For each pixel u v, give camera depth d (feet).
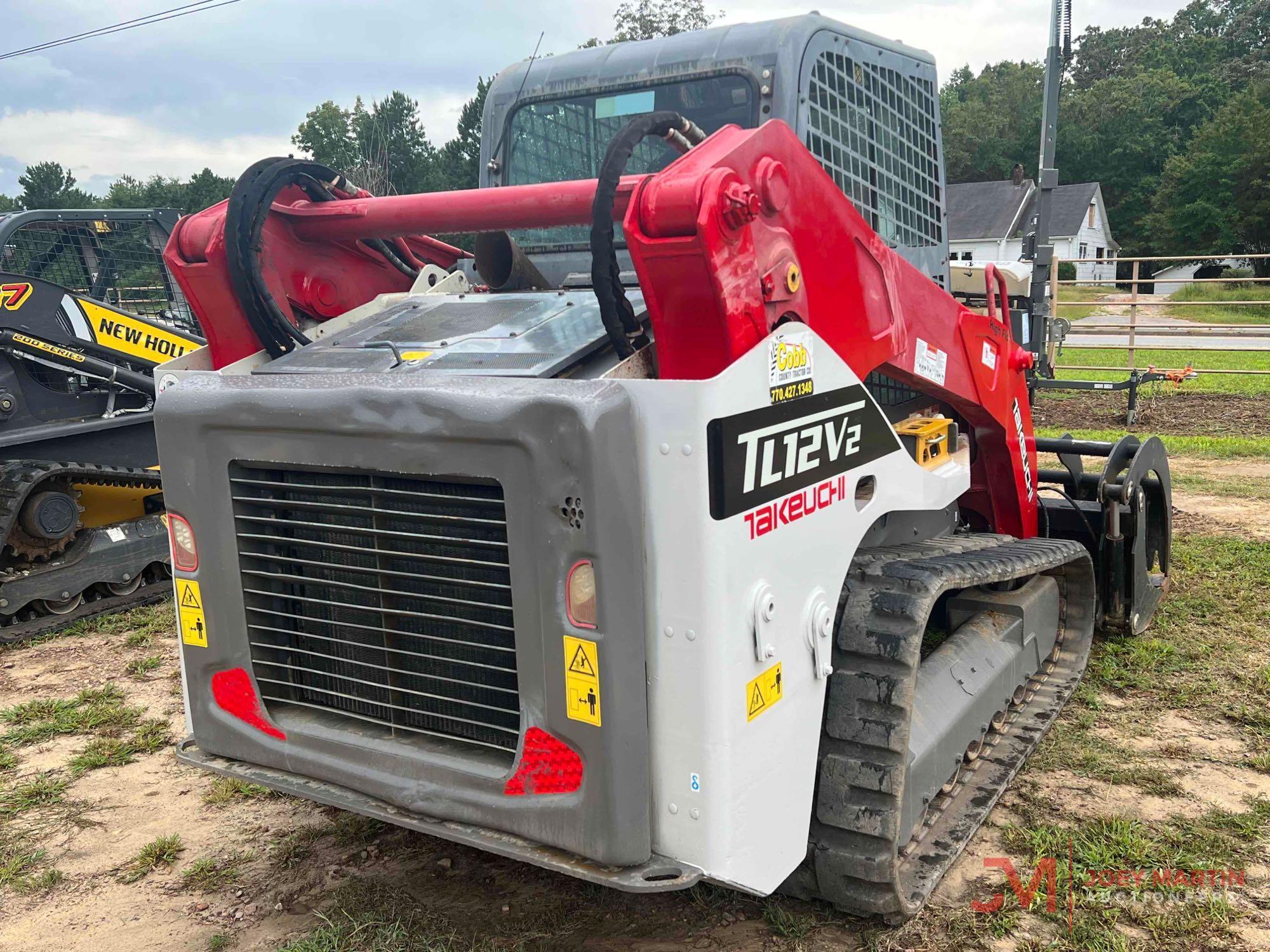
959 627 13.10
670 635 7.37
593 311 9.35
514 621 7.65
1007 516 14.83
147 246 23.30
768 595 7.77
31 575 19.36
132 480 21.57
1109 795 12.12
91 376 21.38
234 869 11.15
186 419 8.86
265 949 9.74
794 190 8.23
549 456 7.17
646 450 7.26
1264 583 19.49
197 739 9.54
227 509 8.89
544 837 7.73
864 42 11.65
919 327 10.87
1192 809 11.75
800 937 9.52
